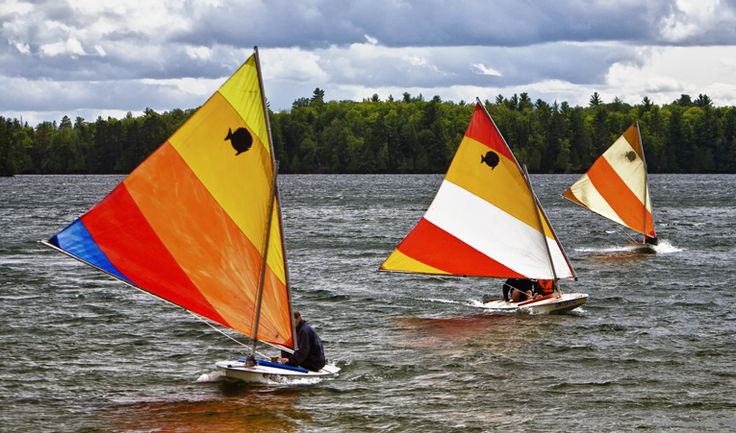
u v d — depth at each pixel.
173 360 43.06
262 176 37.19
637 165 90.19
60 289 62.78
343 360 42.88
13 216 139.88
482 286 66.06
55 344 45.97
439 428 33.69
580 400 36.88
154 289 37.28
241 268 37.88
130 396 37.19
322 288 64.75
